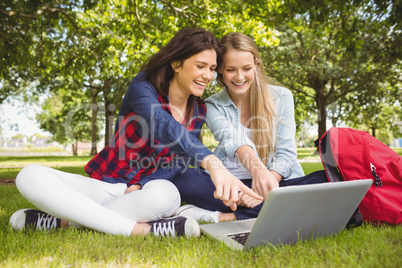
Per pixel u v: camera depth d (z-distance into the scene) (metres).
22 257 1.19
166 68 1.95
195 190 2.04
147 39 7.73
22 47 7.14
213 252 1.24
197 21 7.32
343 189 1.33
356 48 6.27
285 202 1.18
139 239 1.42
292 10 6.35
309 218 1.34
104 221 1.46
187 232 1.50
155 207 1.55
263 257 1.18
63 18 7.93
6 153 29.70
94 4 7.17
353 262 1.07
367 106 15.61
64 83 16.30
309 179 1.96
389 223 1.75
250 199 1.88
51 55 8.35
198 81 1.90
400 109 22.09
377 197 1.77
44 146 33.69
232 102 2.37
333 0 5.80
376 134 31.30
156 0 7.41
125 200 1.60
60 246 1.32
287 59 12.84
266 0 6.80
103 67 8.79
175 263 1.13
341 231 1.55
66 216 1.44
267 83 2.50
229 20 7.30
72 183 1.61
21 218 1.58
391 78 13.54
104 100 15.96
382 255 1.15
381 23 6.04
